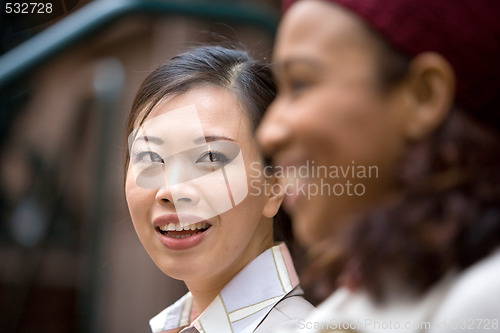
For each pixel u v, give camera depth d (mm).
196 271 1081
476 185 509
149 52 3484
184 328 1233
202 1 2551
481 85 518
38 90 3383
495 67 519
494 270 494
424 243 510
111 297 3275
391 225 515
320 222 536
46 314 3182
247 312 1102
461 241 509
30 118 3416
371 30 513
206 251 1077
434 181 509
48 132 3562
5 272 3117
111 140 2930
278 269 1134
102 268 2832
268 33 2559
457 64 514
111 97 2973
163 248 1098
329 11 524
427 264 515
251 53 1331
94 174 2891
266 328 1043
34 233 3246
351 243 527
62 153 3594
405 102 507
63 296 3244
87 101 3670
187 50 1271
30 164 3357
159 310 3344
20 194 3266
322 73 516
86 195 3543
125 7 2428
